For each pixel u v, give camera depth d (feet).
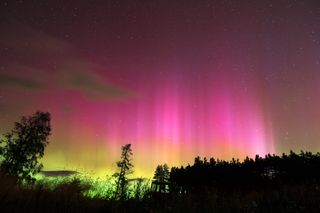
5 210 26.30
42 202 30.63
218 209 33.30
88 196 37.99
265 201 39.14
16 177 37.52
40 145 119.44
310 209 33.19
